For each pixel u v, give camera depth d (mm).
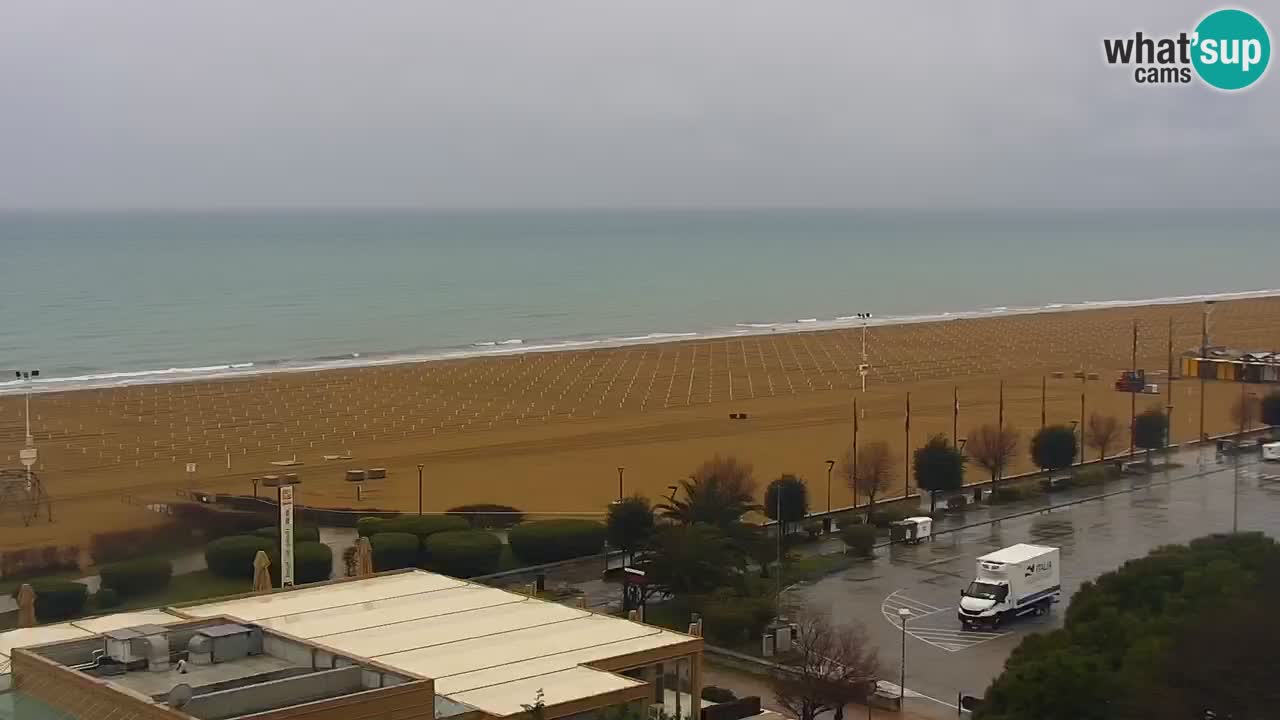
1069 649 70625
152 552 108750
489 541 107875
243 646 56656
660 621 93500
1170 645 68000
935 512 131500
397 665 61156
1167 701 64125
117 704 49125
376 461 155250
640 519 108062
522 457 158125
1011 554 96875
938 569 109688
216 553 102562
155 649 54781
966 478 148000
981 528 125000
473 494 136875
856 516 126062
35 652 54344
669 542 96625
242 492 134750
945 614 96562
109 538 110750
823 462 153750
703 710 74000
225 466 150250
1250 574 79938
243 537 105812
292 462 153875
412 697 50375
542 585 103562
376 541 104875
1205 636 67125
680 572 95250
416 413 192875
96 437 167625
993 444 147625
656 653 63875
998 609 92812
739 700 75938
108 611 92812
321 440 169625
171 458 154125
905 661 85875
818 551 115500
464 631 66812
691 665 65500
